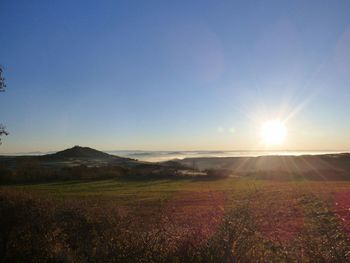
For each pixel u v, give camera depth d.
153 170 89.94
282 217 17.25
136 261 9.18
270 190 39.22
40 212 13.20
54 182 71.06
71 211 13.42
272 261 8.14
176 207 26.53
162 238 9.69
